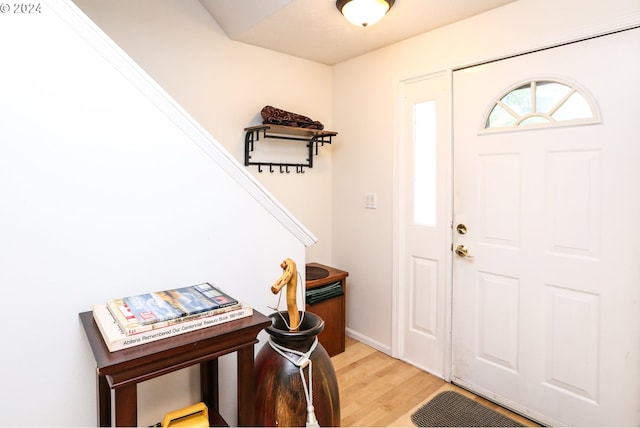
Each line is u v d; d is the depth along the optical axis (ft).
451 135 7.74
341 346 9.36
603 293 5.92
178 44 7.80
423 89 8.21
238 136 8.76
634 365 5.66
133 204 3.92
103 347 2.96
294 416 4.17
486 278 7.33
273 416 4.22
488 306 7.31
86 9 6.74
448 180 7.80
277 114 8.59
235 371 4.72
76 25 3.51
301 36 8.31
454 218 7.80
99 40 3.64
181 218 4.24
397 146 8.75
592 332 6.05
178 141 4.17
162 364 3.02
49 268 3.47
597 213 5.93
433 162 8.14
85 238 3.65
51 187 3.45
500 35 6.86
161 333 3.15
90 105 3.62
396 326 8.97
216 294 3.90
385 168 9.09
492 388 7.29
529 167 6.64
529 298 6.74
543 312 6.58
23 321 3.36
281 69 9.41
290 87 9.61
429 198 8.28
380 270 9.35
